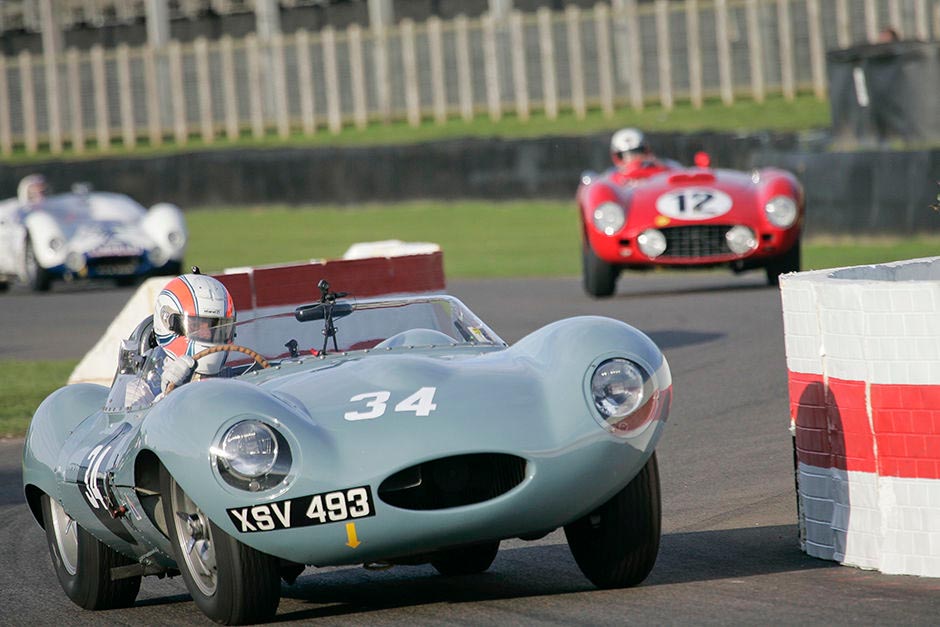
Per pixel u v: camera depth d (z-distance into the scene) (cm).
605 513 1791
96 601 2084
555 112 10981
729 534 2161
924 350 1778
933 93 6500
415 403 1714
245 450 1652
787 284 1961
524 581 1978
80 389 2306
